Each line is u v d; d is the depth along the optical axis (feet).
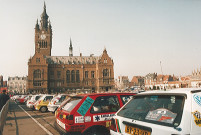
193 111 9.08
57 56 284.20
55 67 267.80
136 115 11.32
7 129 31.12
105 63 269.03
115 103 20.51
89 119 18.15
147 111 11.12
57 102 48.21
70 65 272.51
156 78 327.47
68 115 17.61
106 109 19.48
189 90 10.16
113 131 12.41
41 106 55.72
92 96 19.52
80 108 18.21
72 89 268.62
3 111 29.60
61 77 267.59
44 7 307.17
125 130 11.44
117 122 12.14
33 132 28.45
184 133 8.36
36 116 47.24
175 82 248.93
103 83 264.72
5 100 39.78
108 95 20.56
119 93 21.50
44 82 249.55
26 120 40.83
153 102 11.51
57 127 19.63
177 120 8.96
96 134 18.22
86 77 276.21
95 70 279.49
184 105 9.33
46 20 305.53
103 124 18.66
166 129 8.91
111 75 269.03
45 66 252.42
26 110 64.44
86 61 286.87
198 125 8.86
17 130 30.19
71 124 17.35
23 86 450.30
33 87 245.04
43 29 293.84
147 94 12.30
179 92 10.27
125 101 21.16
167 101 10.67
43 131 28.99
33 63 249.55
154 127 9.48
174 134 8.54
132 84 424.46
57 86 265.13
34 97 65.00
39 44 289.53
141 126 10.22
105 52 272.31
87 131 17.97
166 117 9.65
